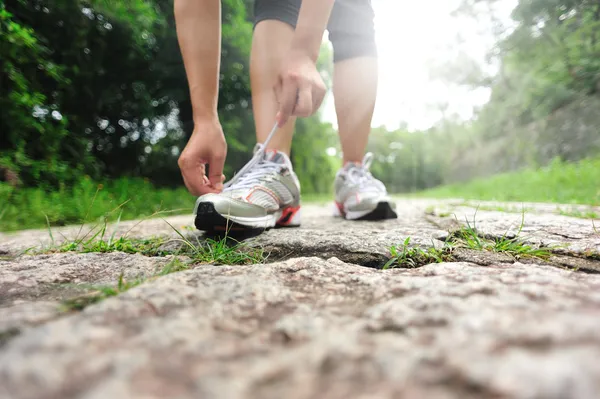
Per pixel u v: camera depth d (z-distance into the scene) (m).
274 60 1.68
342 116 1.98
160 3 6.94
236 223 1.35
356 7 1.76
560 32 4.20
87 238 1.61
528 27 4.25
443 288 0.63
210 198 1.34
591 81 5.73
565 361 0.34
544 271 0.74
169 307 0.56
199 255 1.09
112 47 6.38
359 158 2.08
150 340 0.43
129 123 7.93
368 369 0.36
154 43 7.05
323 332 0.47
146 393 0.32
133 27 6.11
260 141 1.73
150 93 7.61
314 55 1.31
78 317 0.50
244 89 8.50
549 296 0.55
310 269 0.82
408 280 0.70
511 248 1.08
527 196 4.64
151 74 7.22
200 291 0.64
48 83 5.36
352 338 0.44
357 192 1.98
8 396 0.33
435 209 2.59
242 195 1.43
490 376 0.33
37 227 2.97
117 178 6.98
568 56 4.91
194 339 0.44
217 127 1.41
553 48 4.68
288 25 1.68
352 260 1.12
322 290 0.69
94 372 0.36
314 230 1.55
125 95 7.29
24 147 4.69
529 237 1.23
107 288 0.73
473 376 0.33
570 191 4.69
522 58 5.45
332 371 0.36
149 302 0.57
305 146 12.73
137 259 1.05
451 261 1.02
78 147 5.79
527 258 1.01
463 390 0.32
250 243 1.29
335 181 2.17
